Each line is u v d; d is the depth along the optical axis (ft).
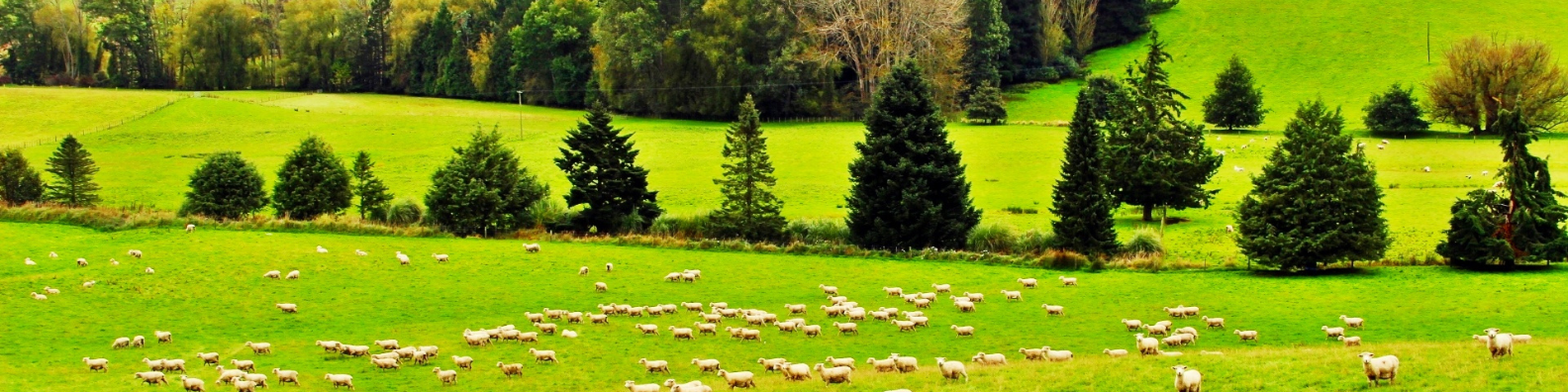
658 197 371.15
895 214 291.79
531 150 464.65
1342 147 256.32
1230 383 140.56
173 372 173.88
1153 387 140.56
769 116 575.38
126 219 308.60
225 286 241.76
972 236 287.69
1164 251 274.36
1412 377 136.15
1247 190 364.99
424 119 552.41
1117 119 341.82
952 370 153.17
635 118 582.76
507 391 161.99
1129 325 200.75
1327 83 614.34
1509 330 191.42
